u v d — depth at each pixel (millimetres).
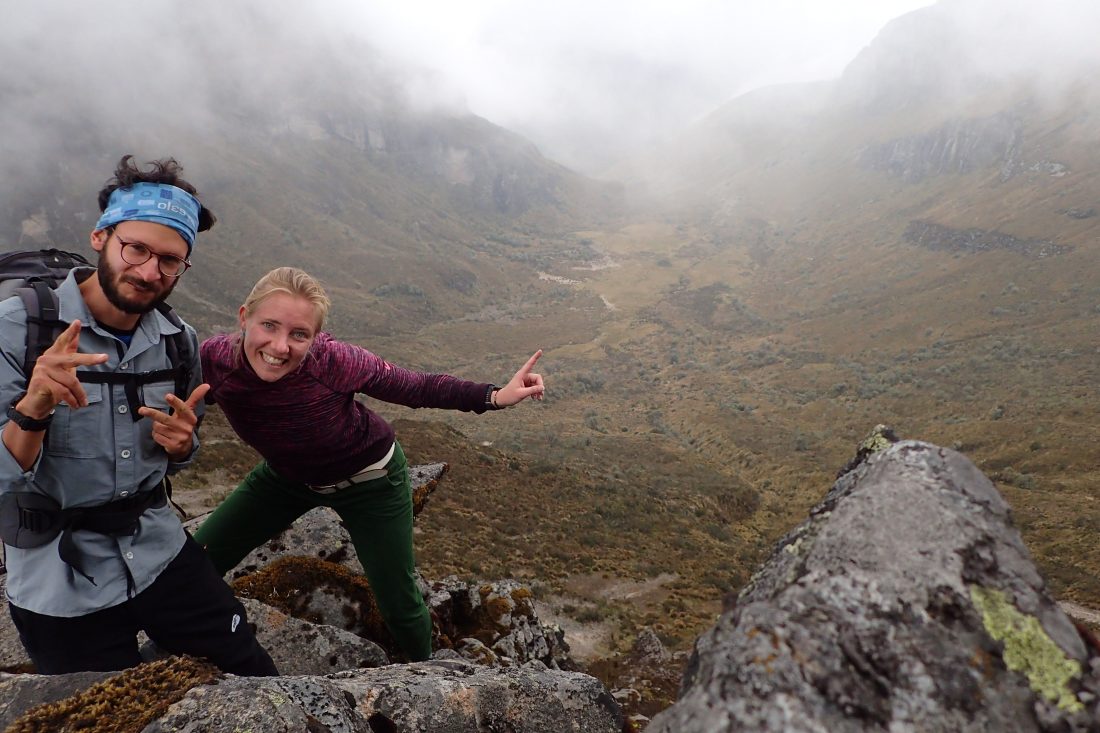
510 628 6148
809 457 106750
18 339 1876
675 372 191750
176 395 2246
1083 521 60531
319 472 3164
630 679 16141
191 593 2371
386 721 2301
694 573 37094
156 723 1713
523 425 140375
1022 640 1129
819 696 1010
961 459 1517
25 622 2184
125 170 2006
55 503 2068
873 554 1279
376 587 3637
